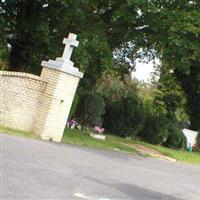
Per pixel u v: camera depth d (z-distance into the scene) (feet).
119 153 77.36
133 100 117.91
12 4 91.40
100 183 46.34
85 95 101.35
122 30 94.07
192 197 54.08
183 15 86.07
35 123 65.92
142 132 118.21
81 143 74.02
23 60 95.35
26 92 65.41
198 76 141.49
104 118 111.55
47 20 88.63
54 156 53.06
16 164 43.04
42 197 35.32
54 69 65.57
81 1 85.87
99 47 86.58
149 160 80.23
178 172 73.77
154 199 46.91
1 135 56.85
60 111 66.23
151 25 89.76
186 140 129.08
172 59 88.58
